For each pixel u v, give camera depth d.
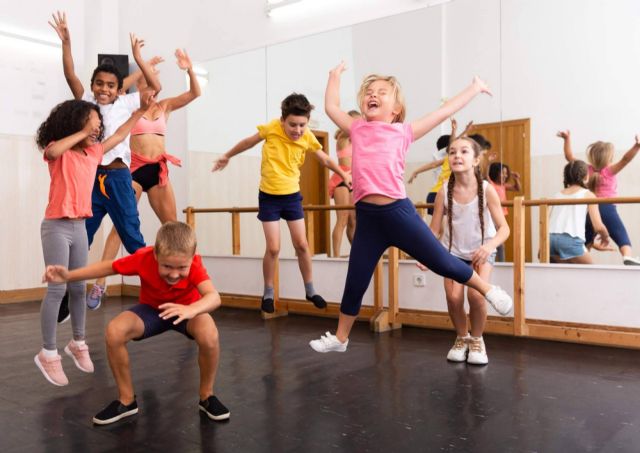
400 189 2.16
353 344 3.31
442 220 2.99
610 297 3.22
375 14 4.27
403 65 4.07
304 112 3.51
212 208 5.12
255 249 4.78
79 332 2.53
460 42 3.85
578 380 2.52
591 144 3.44
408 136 2.20
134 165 3.41
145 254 1.94
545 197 3.57
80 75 5.66
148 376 2.58
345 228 4.22
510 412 2.08
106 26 5.74
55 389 2.39
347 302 2.24
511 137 3.68
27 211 5.28
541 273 3.45
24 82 5.25
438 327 3.82
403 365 2.80
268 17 4.86
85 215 2.35
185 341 3.33
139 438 1.84
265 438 1.83
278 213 3.73
